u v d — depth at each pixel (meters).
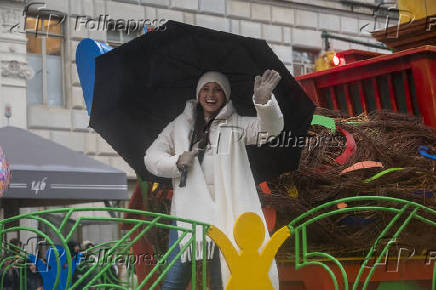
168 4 15.77
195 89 4.51
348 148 4.64
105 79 4.29
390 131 5.11
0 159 6.21
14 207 10.62
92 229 10.88
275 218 4.40
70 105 17.64
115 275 5.35
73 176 10.15
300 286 4.61
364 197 3.85
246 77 4.37
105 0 15.68
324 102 6.29
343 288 4.51
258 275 3.68
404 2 6.28
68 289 3.36
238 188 4.09
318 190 4.47
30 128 17.23
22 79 16.92
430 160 4.78
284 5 17.72
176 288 4.17
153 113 4.50
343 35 17.86
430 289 4.82
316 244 4.55
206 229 3.63
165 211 5.17
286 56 17.48
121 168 17.89
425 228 4.53
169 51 4.30
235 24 16.86
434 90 5.50
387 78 5.83
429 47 5.48
